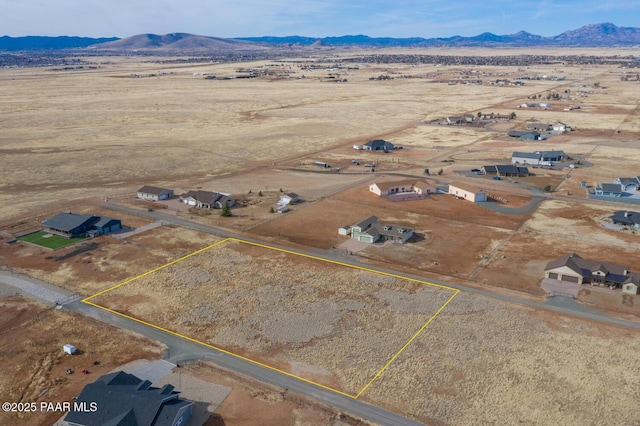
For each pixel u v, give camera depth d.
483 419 39.03
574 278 61.66
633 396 41.59
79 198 97.94
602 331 51.03
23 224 82.69
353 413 39.53
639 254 70.81
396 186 101.12
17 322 52.72
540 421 38.84
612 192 99.56
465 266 66.94
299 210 90.69
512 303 56.81
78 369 45.03
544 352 47.56
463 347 48.41
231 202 92.62
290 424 38.50
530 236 78.00
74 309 55.53
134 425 36.03
